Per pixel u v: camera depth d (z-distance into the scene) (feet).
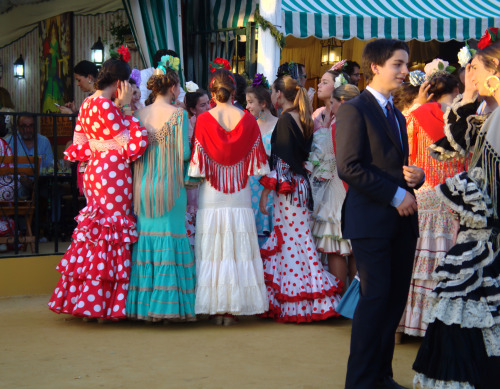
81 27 33.27
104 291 15.11
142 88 21.17
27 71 36.45
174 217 15.43
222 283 15.24
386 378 11.15
